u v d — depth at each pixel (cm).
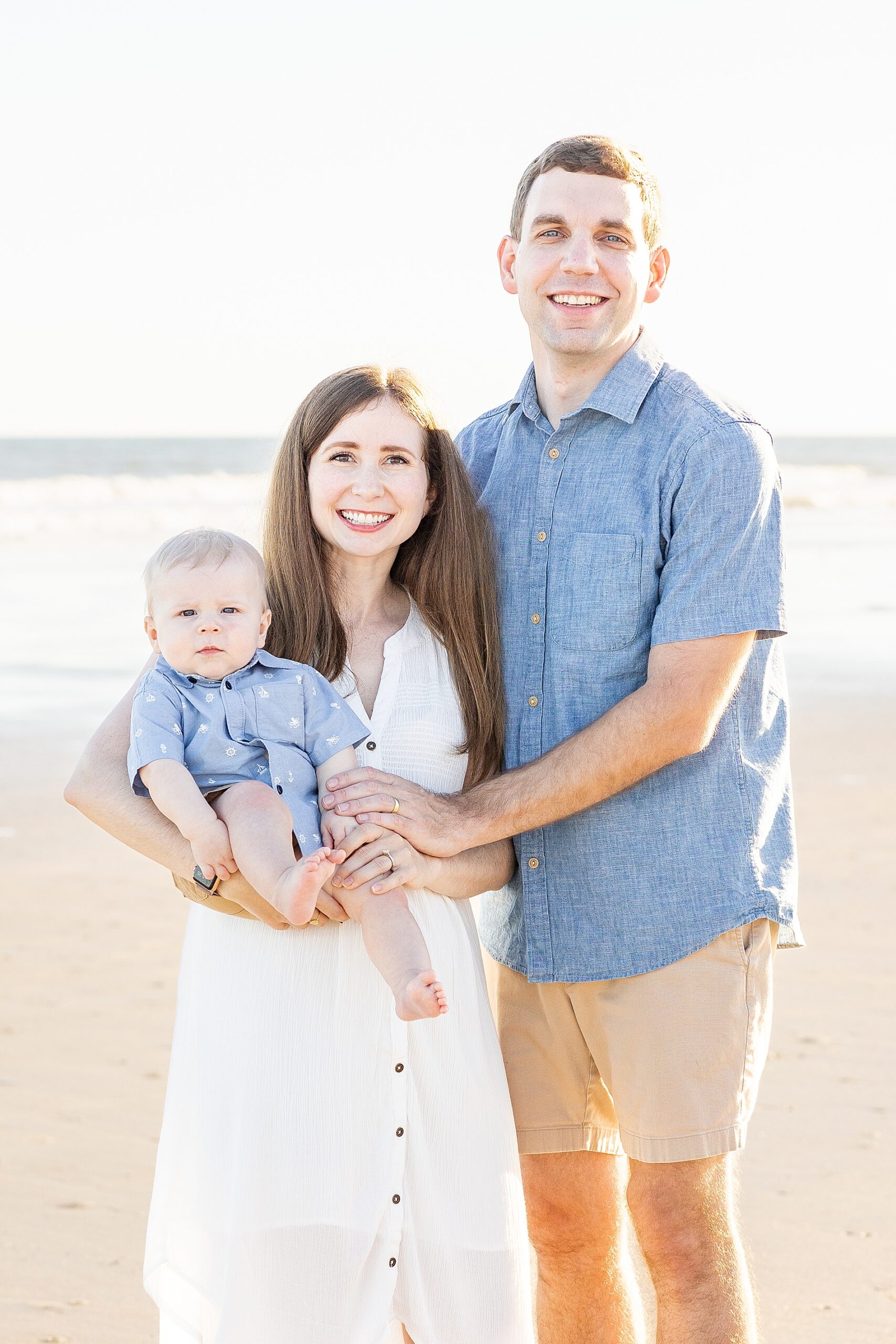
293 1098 277
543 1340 339
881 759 959
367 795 291
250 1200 273
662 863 311
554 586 321
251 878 278
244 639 303
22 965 592
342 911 285
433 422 317
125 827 301
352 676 313
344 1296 275
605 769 300
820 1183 411
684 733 300
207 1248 279
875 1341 332
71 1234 385
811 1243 378
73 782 308
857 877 706
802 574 1908
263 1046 279
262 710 302
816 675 1246
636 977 313
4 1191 407
